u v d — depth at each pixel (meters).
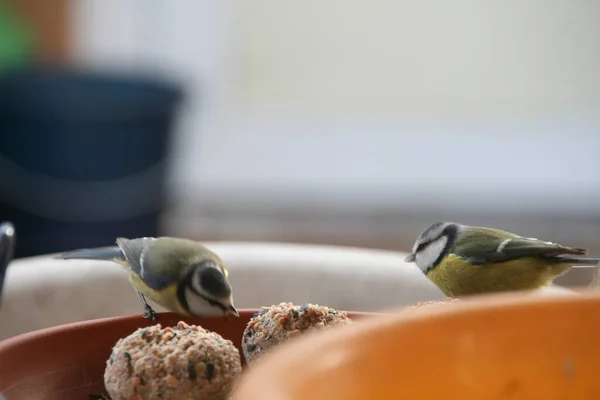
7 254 1.72
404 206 6.17
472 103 6.39
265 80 6.29
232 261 2.32
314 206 6.16
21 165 4.66
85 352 1.45
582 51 6.22
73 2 5.73
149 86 4.79
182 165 5.41
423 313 0.91
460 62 6.31
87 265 2.28
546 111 6.40
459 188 6.28
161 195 4.91
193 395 1.29
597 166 6.36
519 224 6.06
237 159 6.34
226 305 1.97
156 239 2.22
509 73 6.33
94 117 4.61
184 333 1.36
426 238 2.51
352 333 0.85
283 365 0.77
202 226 5.95
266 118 6.39
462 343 0.91
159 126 4.80
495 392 0.92
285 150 6.40
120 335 1.49
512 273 2.45
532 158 6.47
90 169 4.71
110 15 5.97
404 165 6.45
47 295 2.14
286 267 2.33
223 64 6.18
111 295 2.24
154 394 1.28
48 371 1.39
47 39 5.71
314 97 6.38
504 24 6.17
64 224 4.74
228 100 6.28
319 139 6.44
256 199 6.16
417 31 6.17
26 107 4.56
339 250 2.47
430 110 6.39
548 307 0.95
